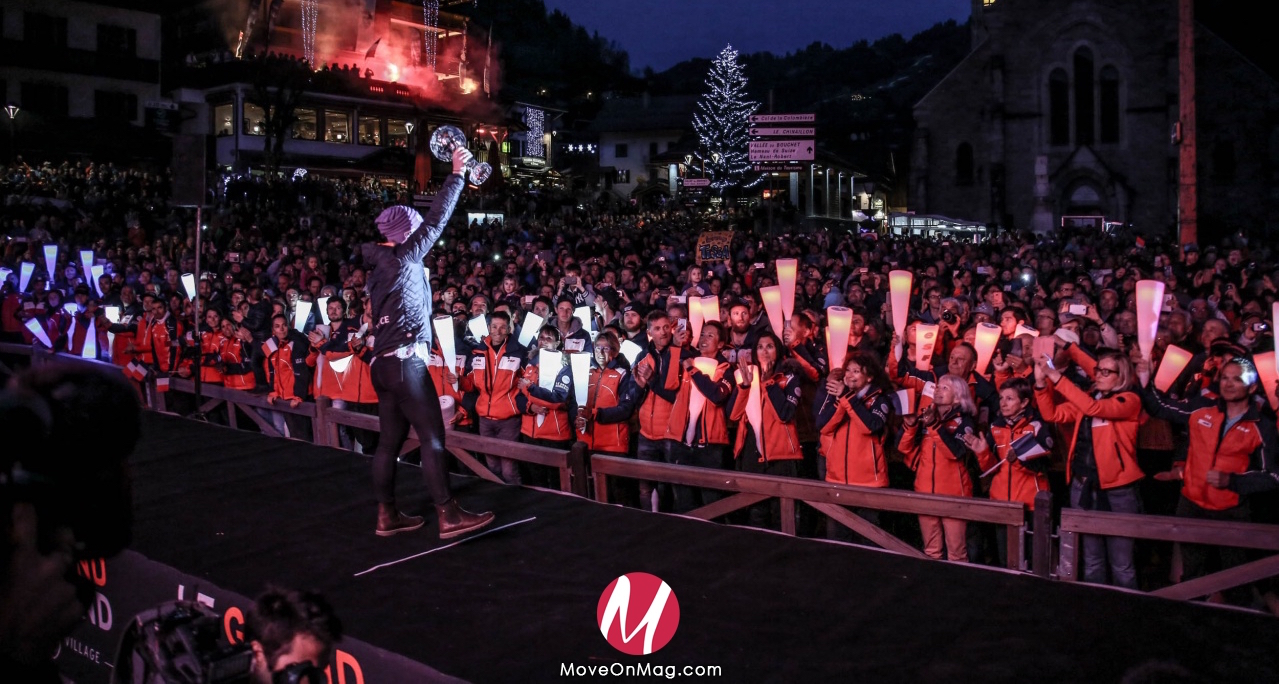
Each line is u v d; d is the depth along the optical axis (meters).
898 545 4.42
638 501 7.13
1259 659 3.17
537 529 4.80
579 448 5.53
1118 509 5.46
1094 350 7.17
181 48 45.56
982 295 10.20
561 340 7.52
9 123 34.75
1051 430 6.28
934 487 5.61
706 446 6.54
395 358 4.42
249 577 4.14
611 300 11.39
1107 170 44.84
